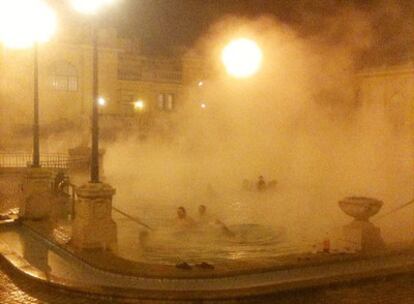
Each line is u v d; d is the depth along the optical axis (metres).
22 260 9.76
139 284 8.33
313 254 10.23
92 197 10.30
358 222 11.03
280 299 7.87
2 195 19.86
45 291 8.25
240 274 8.84
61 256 10.42
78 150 27.03
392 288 8.55
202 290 7.76
